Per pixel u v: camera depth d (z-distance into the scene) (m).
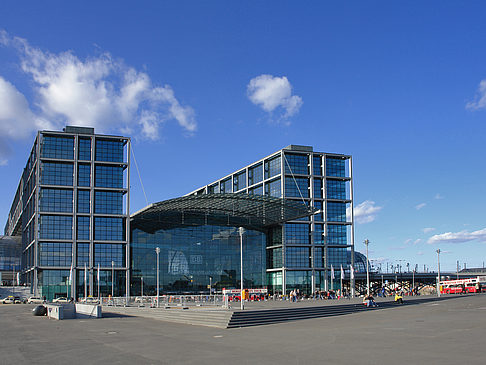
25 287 108.19
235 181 126.06
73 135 96.12
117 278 95.31
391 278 128.88
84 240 94.00
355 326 31.39
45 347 23.28
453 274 148.38
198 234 104.12
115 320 40.88
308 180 109.62
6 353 21.55
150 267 98.69
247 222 108.56
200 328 32.38
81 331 31.19
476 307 46.81
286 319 38.25
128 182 98.38
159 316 41.97
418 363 16.45
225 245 106.19
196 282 102.06
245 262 107.12
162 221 101.25
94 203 96.38
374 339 23.61
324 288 105.75
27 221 112.12
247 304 54.69
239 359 18.47
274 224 106.88
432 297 74.19
